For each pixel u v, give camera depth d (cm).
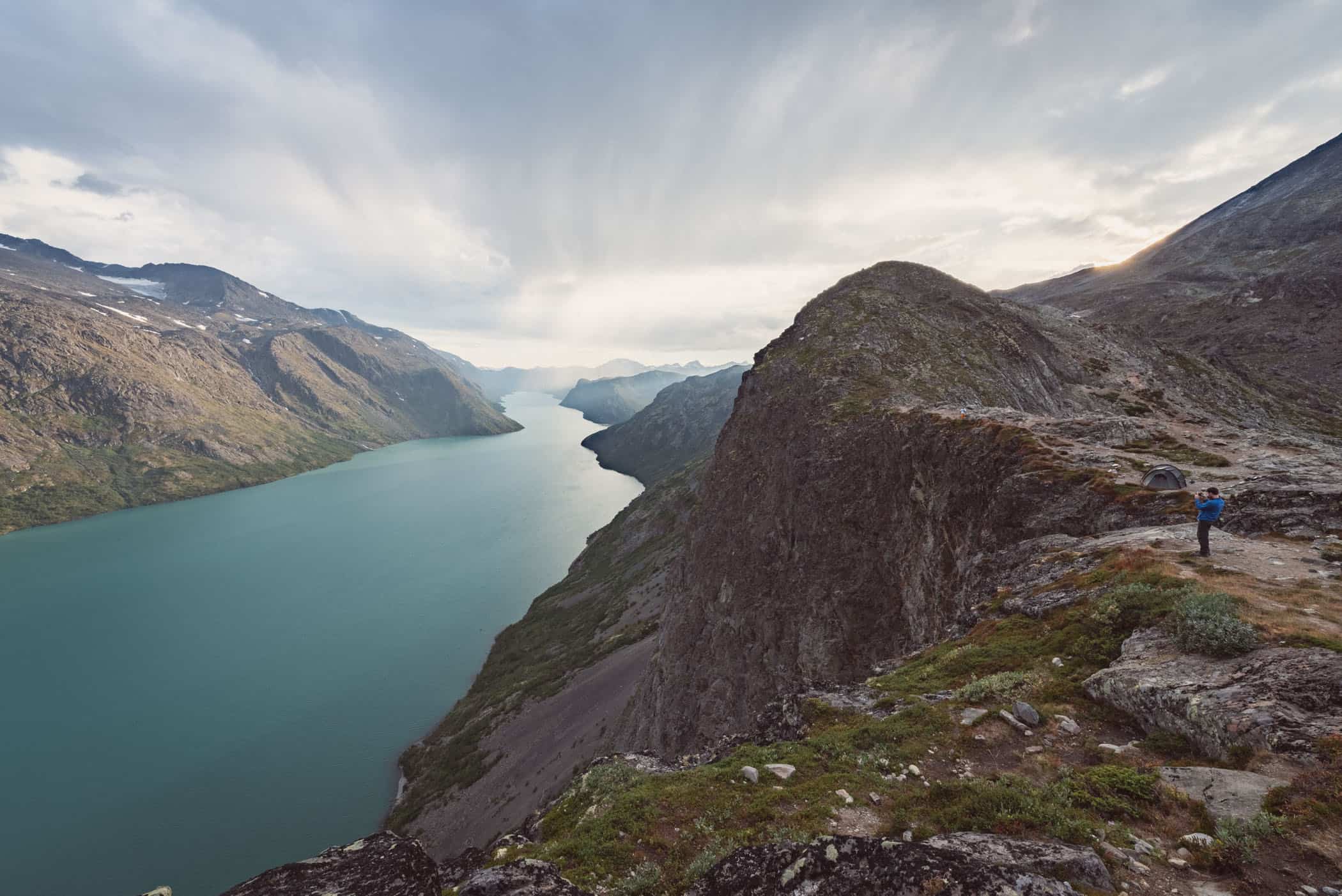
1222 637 1212
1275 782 851
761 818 1166
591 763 1948
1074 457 2908
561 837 1346
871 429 4647
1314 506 1881
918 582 3538
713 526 6875
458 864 1319
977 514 3177
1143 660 1334
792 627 4591
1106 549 2055
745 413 7381
